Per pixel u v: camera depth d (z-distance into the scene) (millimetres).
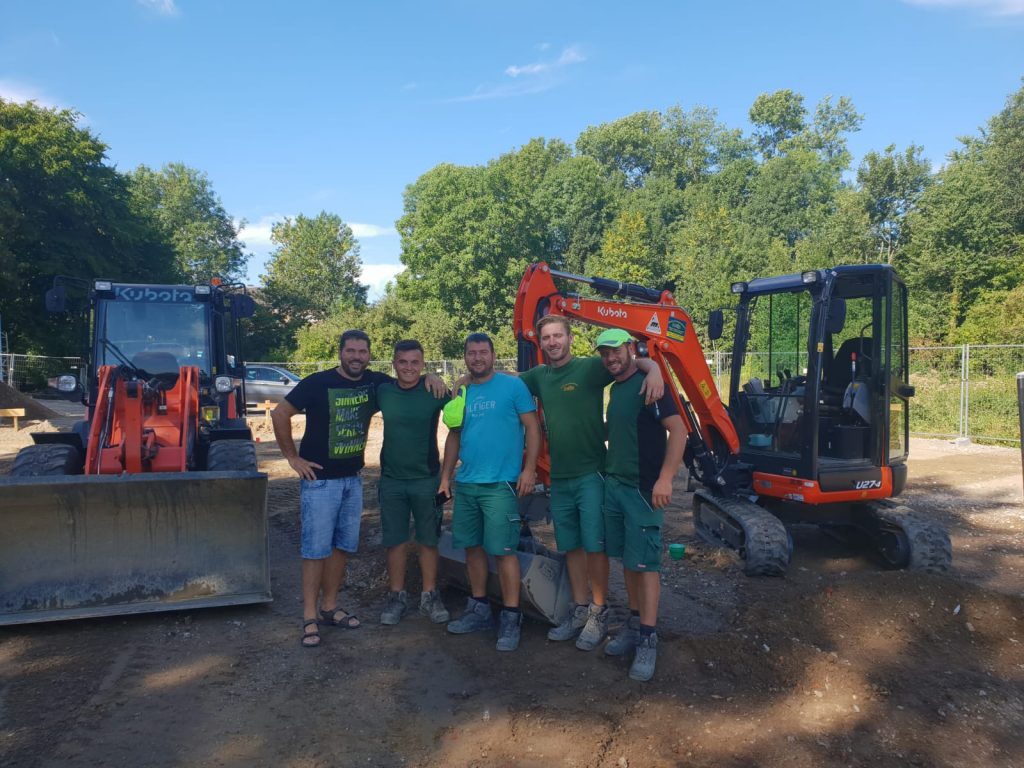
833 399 6445
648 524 3949
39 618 4355
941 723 3512
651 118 66062
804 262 33000
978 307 25109
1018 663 4211
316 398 4352
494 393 4289
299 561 6133
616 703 3643
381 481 4660
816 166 54438
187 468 5770
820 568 6219
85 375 7293
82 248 29641
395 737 3334
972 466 11859
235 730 3365
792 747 3275
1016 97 34750
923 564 5707
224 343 7703
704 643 4172
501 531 4242
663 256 47625
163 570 4688
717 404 6281
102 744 3213
